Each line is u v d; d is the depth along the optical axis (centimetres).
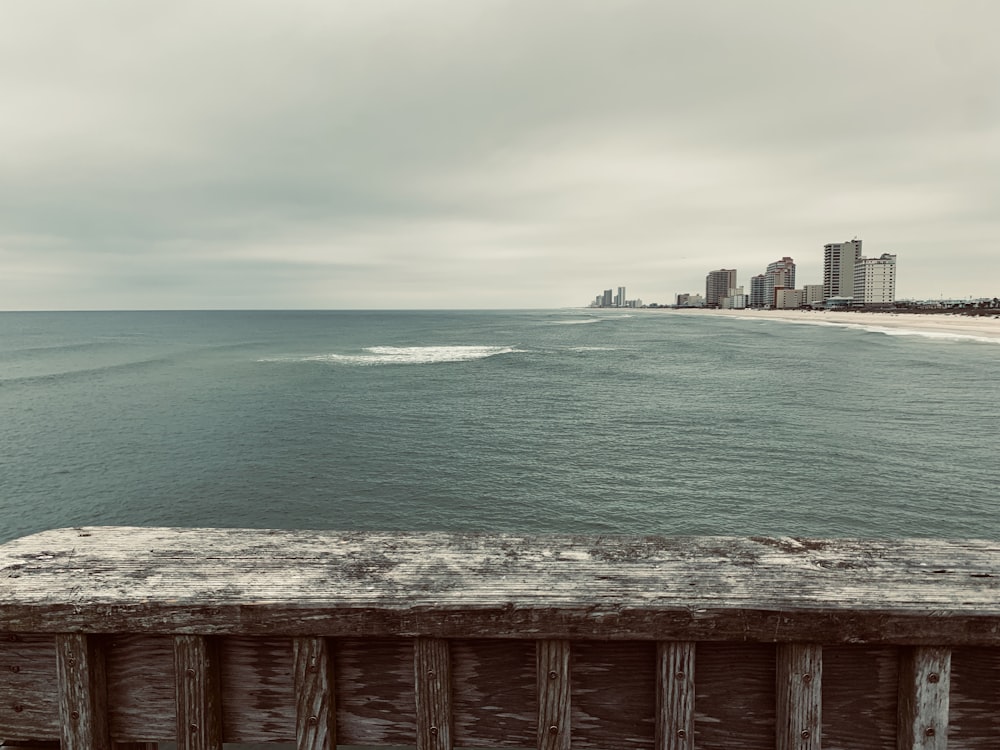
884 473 1888
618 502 1683
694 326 15188
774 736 142
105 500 1783
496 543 170
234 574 152
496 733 145
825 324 13875
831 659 141
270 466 2109
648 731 144
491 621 137
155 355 7088
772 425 2681
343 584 146
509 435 2552
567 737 140
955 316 13300
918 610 132
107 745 147
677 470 1977
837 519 1528
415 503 1712
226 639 147
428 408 3228
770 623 135
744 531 1473
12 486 1916
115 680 147
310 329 14688
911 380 4122
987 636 133
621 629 137
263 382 4344
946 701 136
